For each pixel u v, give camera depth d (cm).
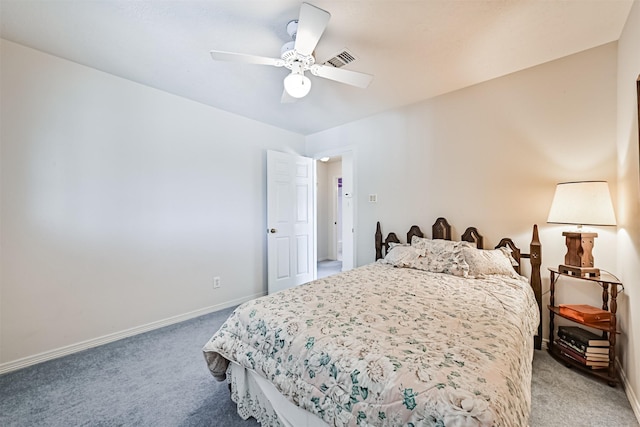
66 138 228
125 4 167
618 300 197
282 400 140
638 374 156
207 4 166
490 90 263
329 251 661
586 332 206
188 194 306
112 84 252
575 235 202
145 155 273
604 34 196
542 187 238
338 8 168
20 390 180
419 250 277
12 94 205
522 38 200
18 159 208
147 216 275
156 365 211
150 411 162
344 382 109
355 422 102
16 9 170
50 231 221
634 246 167
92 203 241
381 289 199
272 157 377
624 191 188
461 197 283
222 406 167
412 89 281
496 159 261
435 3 165
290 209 401
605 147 210
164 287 286
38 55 216
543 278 238
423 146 309
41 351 215
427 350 112
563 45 209
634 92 168
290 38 197
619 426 148
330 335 129
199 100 308
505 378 96
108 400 171
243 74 251
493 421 79
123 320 258
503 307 163
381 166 347
